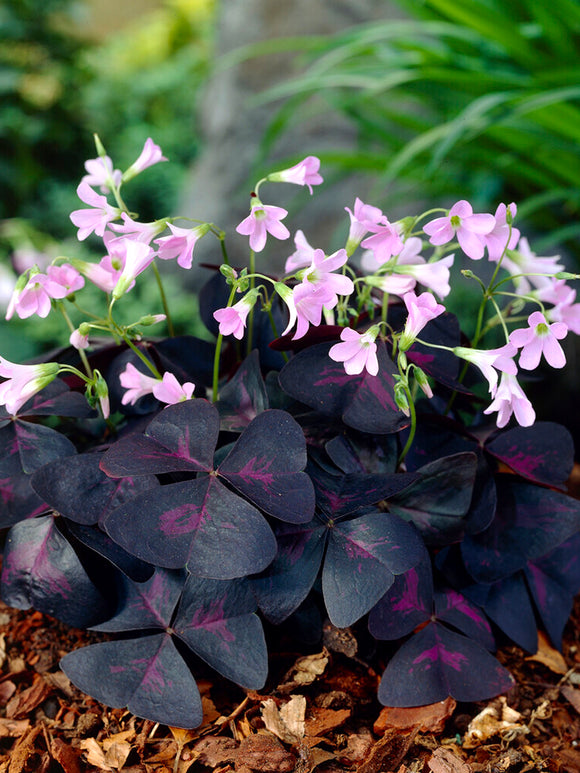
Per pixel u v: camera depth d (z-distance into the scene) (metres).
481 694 0.36
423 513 0.36
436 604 0.37
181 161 1.82
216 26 1.16
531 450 0.38
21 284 0.35
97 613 0.35
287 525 0.35
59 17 1.81
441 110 0.68
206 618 0.35
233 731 0.35
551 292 0.39
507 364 0.33
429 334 0.37
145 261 0.34
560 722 0.37
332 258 0.33
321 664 0.36
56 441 0.36
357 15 0.99
